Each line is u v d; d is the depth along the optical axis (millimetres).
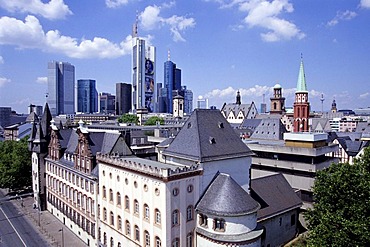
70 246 62125
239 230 41438
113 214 54031
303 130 122875
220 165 48156
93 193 60188
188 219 44625
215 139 49531
